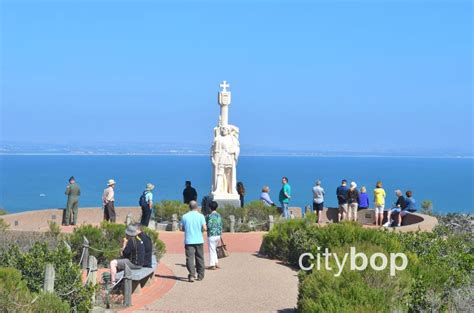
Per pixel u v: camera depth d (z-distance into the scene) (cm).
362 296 1107
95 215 3353
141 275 1561
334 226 1802
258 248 2388
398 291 1215
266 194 3481
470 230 2905
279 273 1878
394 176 15488
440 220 3164
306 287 1208
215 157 3372
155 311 1422
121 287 1580
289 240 2056
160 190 9812
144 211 2831
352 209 3259
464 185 11256
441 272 1360
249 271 1911
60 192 9769
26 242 1809
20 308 1127
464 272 1488
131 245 1627
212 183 3406
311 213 3247
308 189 10019
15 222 2869
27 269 1364
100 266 1953
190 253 1755
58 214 3084
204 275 1842
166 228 3075
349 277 1184
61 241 1700
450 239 1980
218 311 1428
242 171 18925
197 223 1759
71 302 1333
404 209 3083
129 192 9294
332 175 15812
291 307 1462
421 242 1816
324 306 1082
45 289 1243
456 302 1257
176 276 1828
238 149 3394
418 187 10494
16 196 8850
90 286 1377
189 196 3406
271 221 2919
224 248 2175
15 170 19138
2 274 1219
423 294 1252
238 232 2866
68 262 1402
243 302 1512
